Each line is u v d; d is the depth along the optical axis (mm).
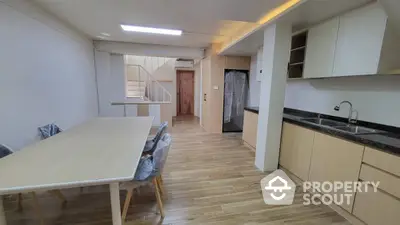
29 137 2545
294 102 3537
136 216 1944
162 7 2611
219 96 5328
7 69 2189
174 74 8016
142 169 1831
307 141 2432
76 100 3945
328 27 2389
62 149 1698
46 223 1838
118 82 5770
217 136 5066
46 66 2920
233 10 2623
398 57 1840
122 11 2811
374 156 1640
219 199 2262
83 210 2031
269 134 2891
